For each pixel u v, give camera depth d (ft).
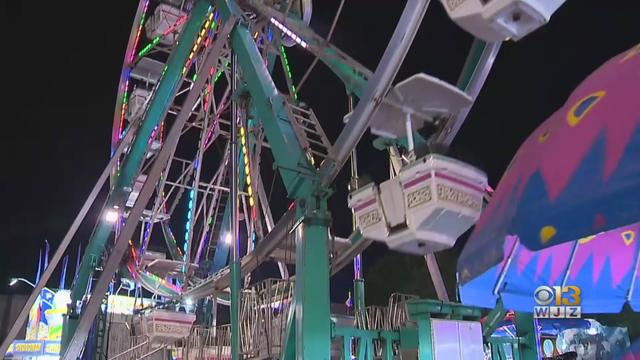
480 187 12.80
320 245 25.84
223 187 72.79
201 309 66.54
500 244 12.00
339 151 24.29
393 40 18.71
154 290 64.75
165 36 66.80
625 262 18.86
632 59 11.59
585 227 10.51
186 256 66.69
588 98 11.73
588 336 49.67
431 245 12.85
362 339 26.08
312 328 24.38
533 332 29.89
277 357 30.35
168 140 33.65
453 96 13.53
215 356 42.24
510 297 18.20
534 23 10.14
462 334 26.18
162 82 44.98
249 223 59.93
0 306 112.16
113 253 36.52
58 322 109.60
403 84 13.34
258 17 37.70
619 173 10.11
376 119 14.29
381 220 13.28
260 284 33.78
